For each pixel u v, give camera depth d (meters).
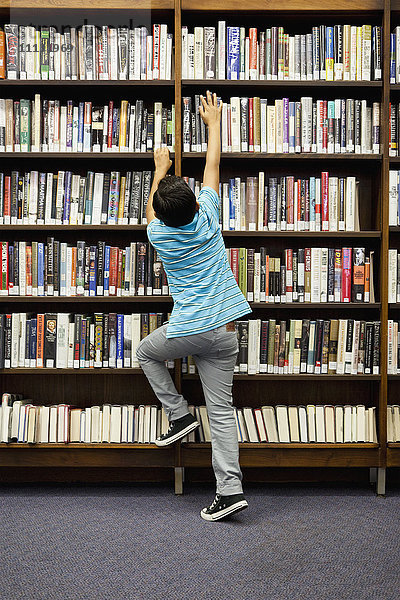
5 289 2.91
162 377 2.69
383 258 2.87
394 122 2.93
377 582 1.94
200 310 2.48
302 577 1.97
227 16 2.92
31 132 2.92
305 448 2.88
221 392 2.57
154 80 2.86
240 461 2.88
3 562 2.09
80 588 1.90
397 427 2.94
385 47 2.84
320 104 2.90
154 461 2.87
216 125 2.71
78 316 2.91
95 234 3.15
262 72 2.90
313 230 2.92
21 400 2.99
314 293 2.92
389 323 2.93
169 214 2.36
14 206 2.90
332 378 2.89
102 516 2.56
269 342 2.93
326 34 2.87
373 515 2.57
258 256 2.91
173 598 1.84
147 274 2.92
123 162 3.13
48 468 3.09
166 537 2.31
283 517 2.55
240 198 2.91
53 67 2.88
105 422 2.90
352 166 3.14
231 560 2.10
